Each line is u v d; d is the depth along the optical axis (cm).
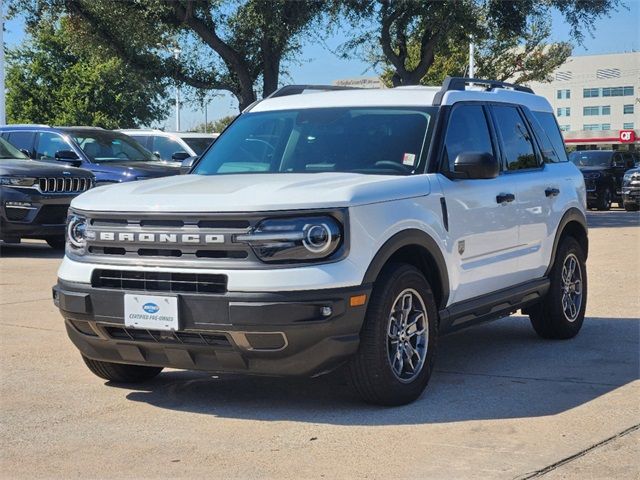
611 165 3038
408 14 2386
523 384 612
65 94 4128
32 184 1351
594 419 525
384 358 534
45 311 897
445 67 3988
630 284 1076
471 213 628
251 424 525
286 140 657
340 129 646
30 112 4147
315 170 622
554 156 792
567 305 771
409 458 460
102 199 561
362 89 695
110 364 600
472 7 2367
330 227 510
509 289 689
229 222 514
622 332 800
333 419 531
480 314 650
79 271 554
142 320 527
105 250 550
